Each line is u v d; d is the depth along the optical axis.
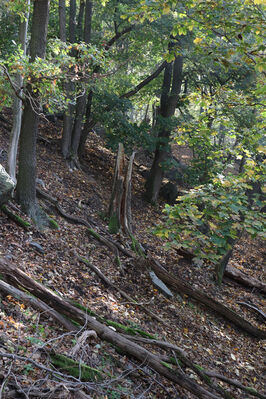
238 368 9.06
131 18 6.94
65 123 18.69
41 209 10.88
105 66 9.42
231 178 8.31
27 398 4.30
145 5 6.66
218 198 7.83
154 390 6.34
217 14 6.53
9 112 21.20
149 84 22.67
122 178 13.35
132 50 18.75
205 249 8.36
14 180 10.82
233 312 11.35
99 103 18.27
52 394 4.62
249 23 6.32
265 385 8.82
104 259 10.94
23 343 5.36
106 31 20.42
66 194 15.16
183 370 7.30
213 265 13.81
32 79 8.48
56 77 8.30
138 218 18.06
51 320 6.36
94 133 27.31
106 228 13.32
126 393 5.66
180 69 20.20
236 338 10.77
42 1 9.27
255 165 8.88
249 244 20.73
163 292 10.88
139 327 8.27
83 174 18.89
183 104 20.75
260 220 7.73
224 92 8.73
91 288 8.87
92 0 17.28
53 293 6.62
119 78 18.17
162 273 11.49
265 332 11.38
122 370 6.27
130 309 9.07
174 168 26.02
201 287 12.80
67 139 18.83
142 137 19.23
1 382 4.49
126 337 6.94
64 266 9.05
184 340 9.10
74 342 5.94
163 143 20.73
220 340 10.12
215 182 8.57
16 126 10.82
